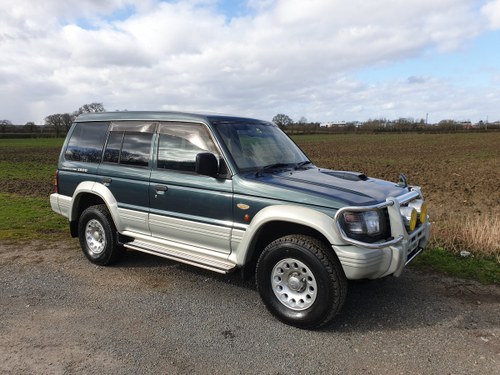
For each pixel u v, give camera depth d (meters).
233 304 4.41
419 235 4.27
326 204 3.67
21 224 7.97
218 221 4.32
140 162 5.06
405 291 4.68
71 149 5.98
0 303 4.45
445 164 22.25
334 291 3.65
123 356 3.39
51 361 3.32
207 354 3.44
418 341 3.63
